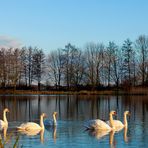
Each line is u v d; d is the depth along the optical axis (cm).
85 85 11594
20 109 5838
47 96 9806
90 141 2670
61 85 11850
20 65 11419
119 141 2675
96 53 11444
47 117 4550
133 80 11031
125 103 7162
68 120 4150
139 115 4725
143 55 11062
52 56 11806
